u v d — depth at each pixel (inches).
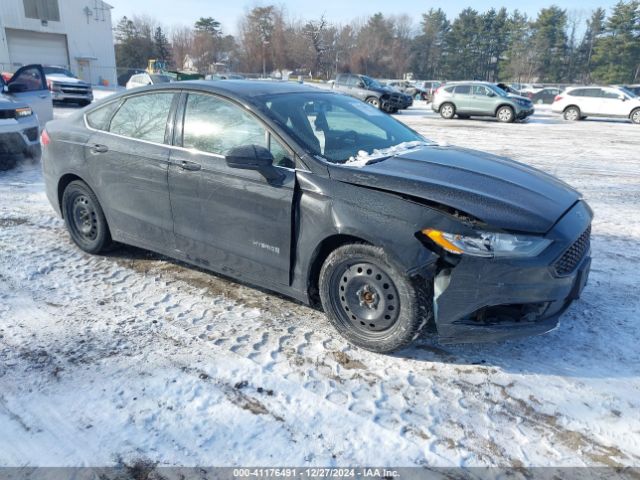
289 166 120.9
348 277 115.2
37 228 201.2
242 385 105.4
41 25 1457.9
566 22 2834.6
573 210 116.3
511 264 100.3
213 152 133.1
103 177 157.4
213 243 137.1
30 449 88.1
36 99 353.4
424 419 96.7
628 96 761.6
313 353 117.3
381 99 877.8
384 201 108.0
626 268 170.2
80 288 149.0
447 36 3191.4
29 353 115.2
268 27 2561.5
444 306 105.0
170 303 140.6
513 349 120.0
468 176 118.5
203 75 1226.0
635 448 89.8
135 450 88.0
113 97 162.2
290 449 88.8
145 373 108.7
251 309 137.8
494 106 754.8
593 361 115.2
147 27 2699.3
